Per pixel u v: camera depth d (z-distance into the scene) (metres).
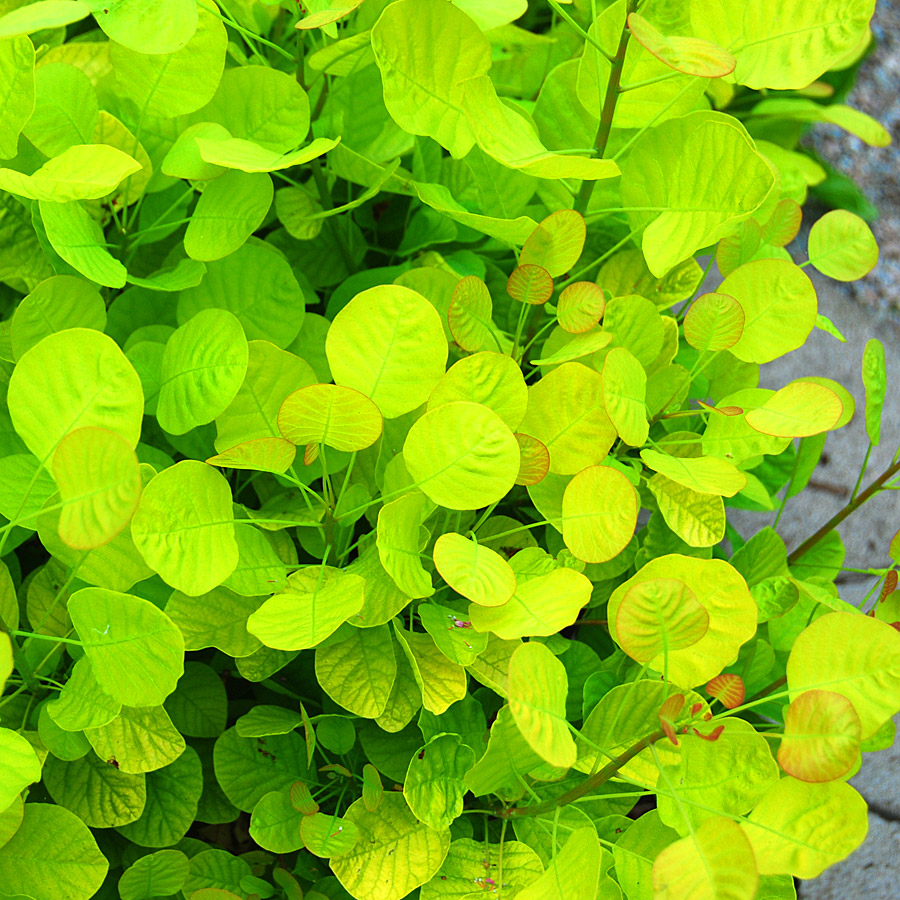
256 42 0.94
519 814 0.84
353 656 0.82
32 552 0.92
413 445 0.77
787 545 1.47
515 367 0.79
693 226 0.81
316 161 0.89
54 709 0.78
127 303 0.87
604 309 0.83
